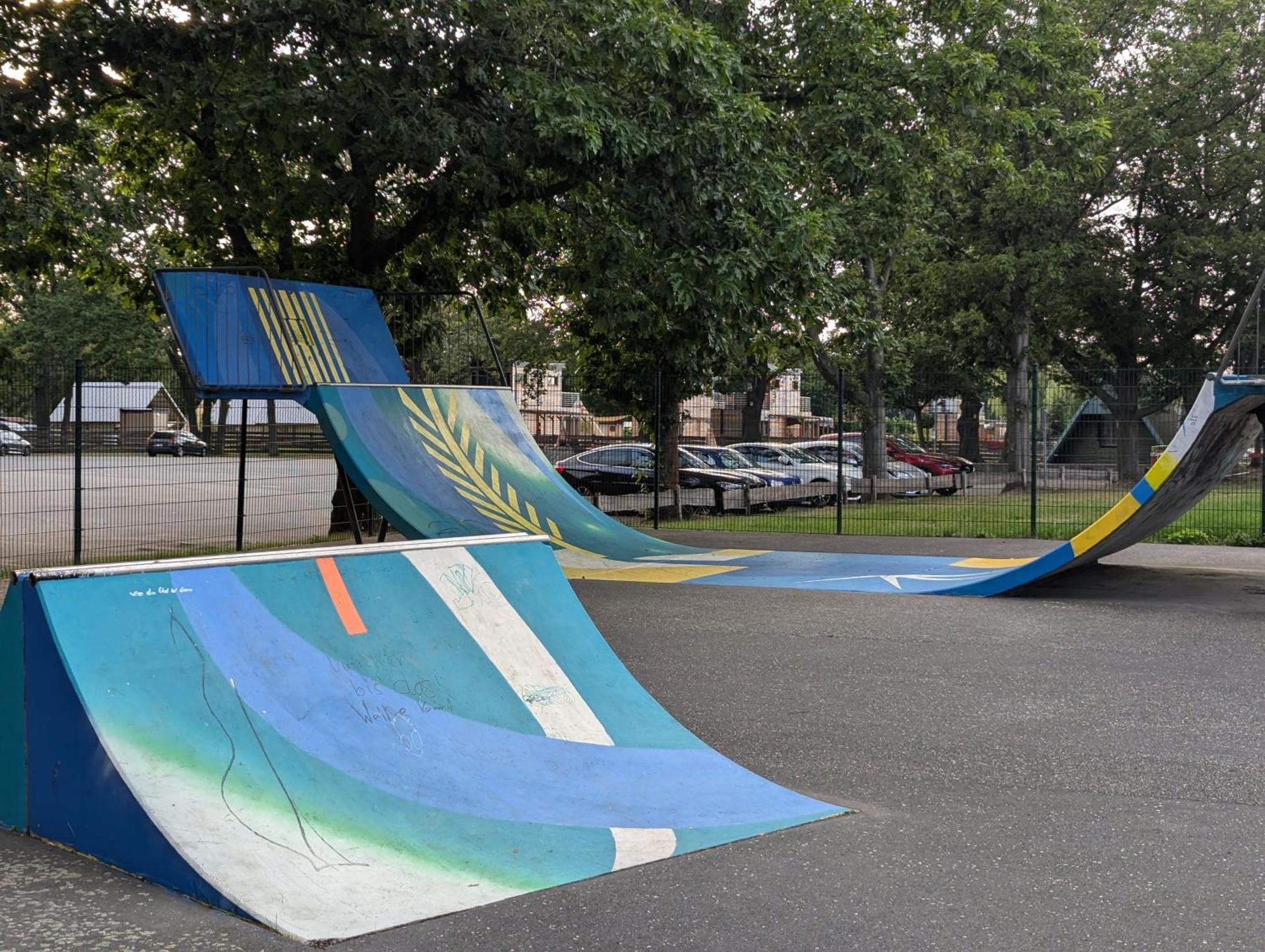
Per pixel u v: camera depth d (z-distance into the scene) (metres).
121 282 18.19
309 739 4.31
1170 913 3.44
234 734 4.13
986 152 17.95
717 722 5.94
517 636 5.71
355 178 14.30
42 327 52.53
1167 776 4.97
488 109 13.16
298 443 15.84
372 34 12.80
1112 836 4.17
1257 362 9.40
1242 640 8.18
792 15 15.97
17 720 4.12
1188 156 30.14
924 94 15.41
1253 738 5.59
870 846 4.06
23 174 14.80
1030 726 5.85
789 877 3.74
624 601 9.92
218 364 12.33
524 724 5.04
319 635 4.84
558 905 3.49
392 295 16.48
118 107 16.72
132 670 4.11
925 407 21.39
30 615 4.08
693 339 15.63
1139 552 13.97
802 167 16.19
